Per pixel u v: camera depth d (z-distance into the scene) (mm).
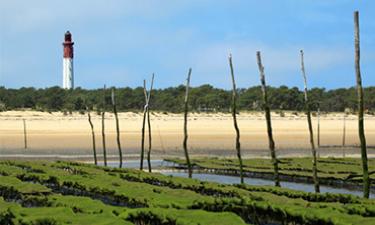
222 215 38094
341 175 75188
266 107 59844
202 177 79500
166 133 162375
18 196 51625
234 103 66375
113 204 51406
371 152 124250
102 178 61281
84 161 99250
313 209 41656
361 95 51469
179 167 91500
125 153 113625
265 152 119688
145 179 63906
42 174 64062
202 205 44156
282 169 82688
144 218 39000
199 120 192375
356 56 51062
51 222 35719
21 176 64438
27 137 144125
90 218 36344
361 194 64625
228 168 84125
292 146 136250
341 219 38219
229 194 53406
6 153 109812
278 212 42625
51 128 164000
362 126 51625
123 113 199125
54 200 44250
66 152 113625
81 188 56062
